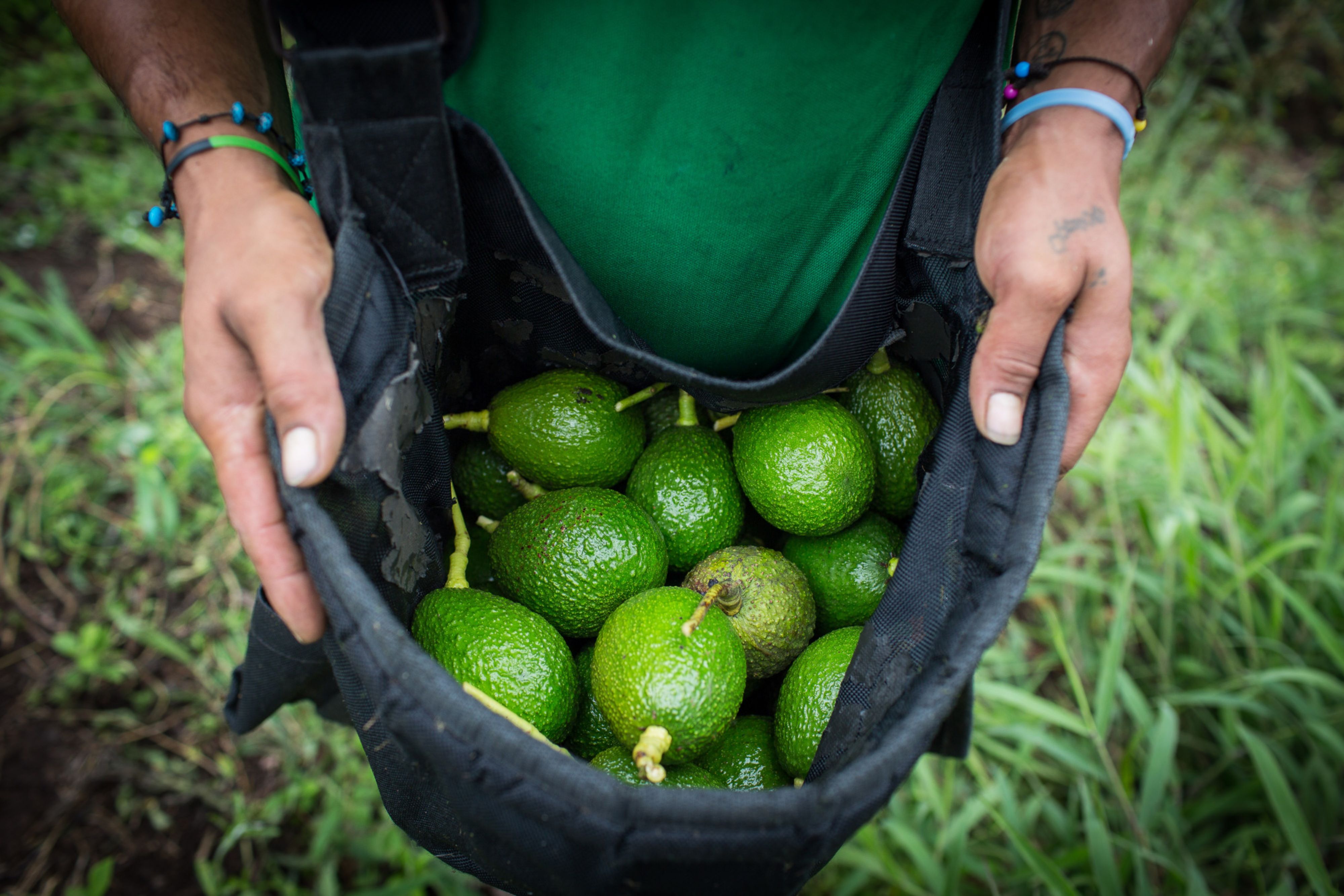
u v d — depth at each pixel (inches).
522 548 55.0
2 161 157.1
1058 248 42.6
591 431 57.3
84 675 102.6
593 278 53.0
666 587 54.8
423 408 46.2
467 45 40.6
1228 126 196.5
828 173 47.3
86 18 47.3
